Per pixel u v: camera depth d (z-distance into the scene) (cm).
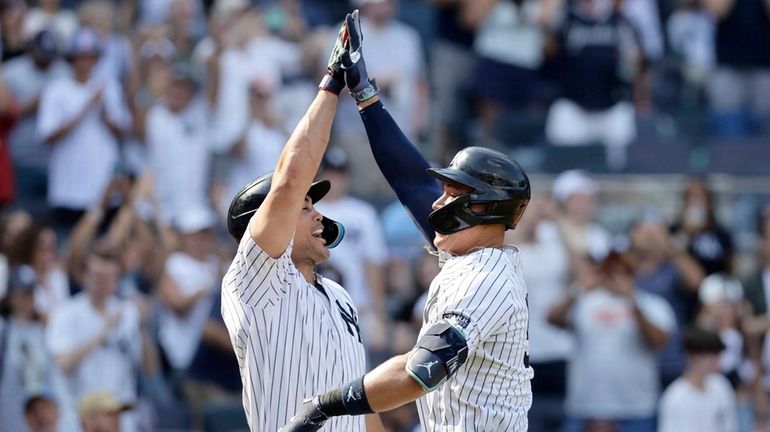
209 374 3166
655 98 4647
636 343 3178
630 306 3183
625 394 3162
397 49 4144
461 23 4381
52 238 3155
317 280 1623
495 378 1446
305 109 4066
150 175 3519
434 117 4312
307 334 1518
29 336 2831
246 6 3975
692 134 4509
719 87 4569
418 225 1644
